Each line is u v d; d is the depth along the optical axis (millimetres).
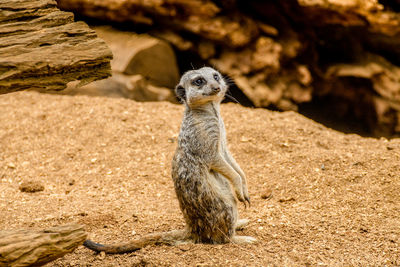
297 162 8820
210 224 5977
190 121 6074
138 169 9156
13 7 5383
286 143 9805
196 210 5965
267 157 9312
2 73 4996
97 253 5941
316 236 6277
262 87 16016
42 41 5312
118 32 15531
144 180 8773
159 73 15047
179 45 15469
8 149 10078
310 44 16266
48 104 12062
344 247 5906
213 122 6016
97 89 14414
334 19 14852
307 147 9625
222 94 6285
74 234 4773
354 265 5312
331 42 16219
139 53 14609
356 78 16141
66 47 5355
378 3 14188
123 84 14367
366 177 8016
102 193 8305
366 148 9453
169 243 6121
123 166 9312
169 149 9867
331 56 16609
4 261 4305
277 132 10328
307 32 15938
